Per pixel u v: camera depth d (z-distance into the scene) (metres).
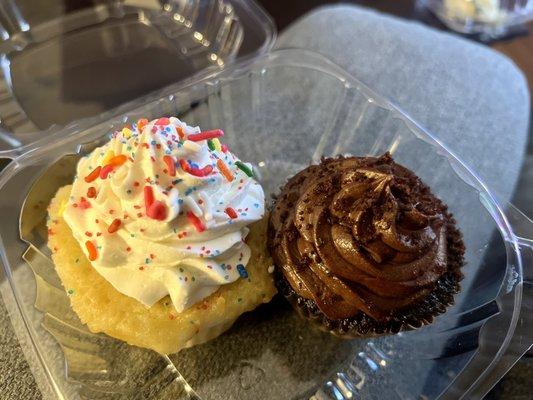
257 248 0.16
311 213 0.14
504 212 0.17
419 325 0.15
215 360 0.15
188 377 0.15
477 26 0.29
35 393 0.14
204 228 0.14
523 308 0.15
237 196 0.15
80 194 0.15
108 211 0.14
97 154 0.15
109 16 0.24
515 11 0.29
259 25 0.24
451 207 0.17
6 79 0.22
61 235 0.15
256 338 0.16
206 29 0.24
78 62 0.23
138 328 0.14
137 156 0.14
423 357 0.15
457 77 0.23
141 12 0.25
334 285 0.14
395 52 0.24
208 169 0.15
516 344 0.14
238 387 0.15
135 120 0.18
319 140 0.20
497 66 0.25
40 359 0.14
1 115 0.21
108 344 0.15
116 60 0.23
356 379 0.15
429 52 0.24
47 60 0.23
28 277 0.15
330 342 0.16
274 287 0.15
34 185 0.16
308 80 0.20
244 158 0.19
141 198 0.14
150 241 0.14
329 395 0.15
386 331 0.14
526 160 0.23
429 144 0.18
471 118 0.22
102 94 0.22
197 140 0.15
